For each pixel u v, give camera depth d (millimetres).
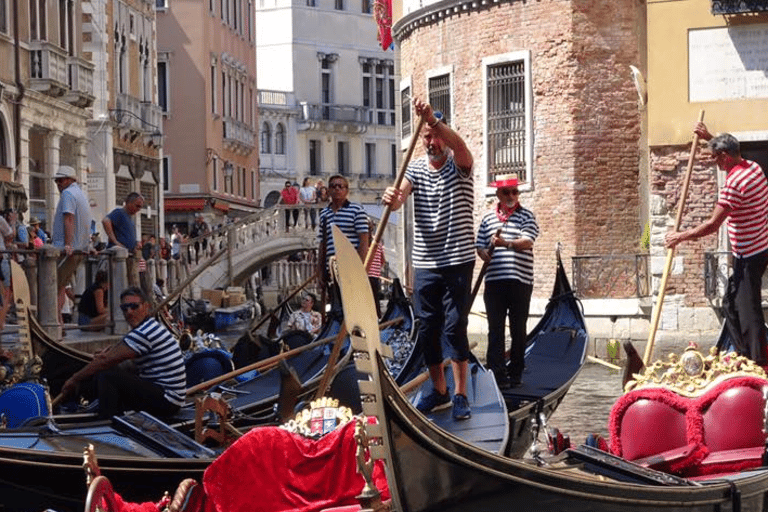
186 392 9156
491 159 23031
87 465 5582
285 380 7875
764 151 18719
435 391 8445
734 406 7215
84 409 10180
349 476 6199
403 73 26094
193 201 44938
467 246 8039
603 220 21766
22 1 25812
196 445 7598
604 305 20297
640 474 6672
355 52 63875
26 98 25531
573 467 6730
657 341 19188
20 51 25547
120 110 34375
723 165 9742
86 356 10945
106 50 33375
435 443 5742
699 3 18688
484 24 22938
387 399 5562
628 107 21797
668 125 18875
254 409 9602
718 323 18906
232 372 9852
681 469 7172
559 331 11727
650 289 19922
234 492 6156
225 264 35406
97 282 16938
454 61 23703
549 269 22047
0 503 7039
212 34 46219
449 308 8094
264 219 36594
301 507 6148
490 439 7512
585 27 21719
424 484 5766
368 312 5586
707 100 18734
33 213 27000
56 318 15773
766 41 18453
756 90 18531
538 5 22062
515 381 10281
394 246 34938
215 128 46438
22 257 16000
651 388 7371
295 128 61781
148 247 25672
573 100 21766
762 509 6969
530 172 22234
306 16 62250
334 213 11797
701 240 18938
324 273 11969
